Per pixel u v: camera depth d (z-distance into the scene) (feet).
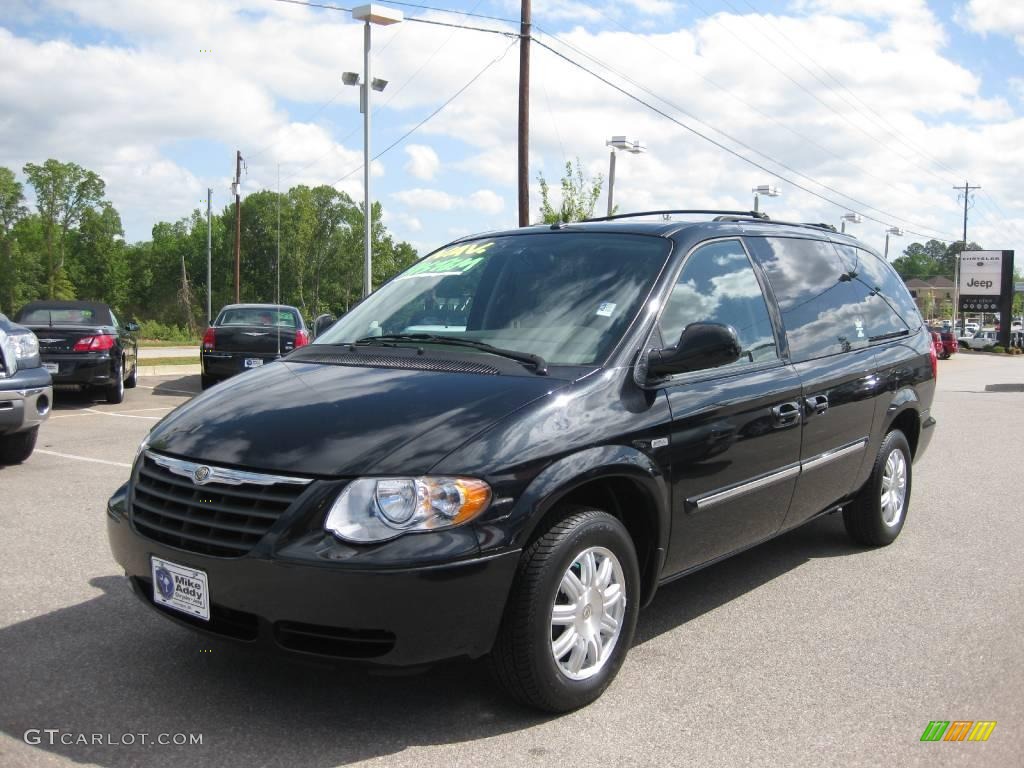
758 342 15.06
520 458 10.66
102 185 341.82
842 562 18.53
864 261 19.93
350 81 67.51
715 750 10.60
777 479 14.89
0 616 14.29
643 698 11.96
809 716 11.52
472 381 11.93
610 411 11.87
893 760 10.45
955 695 12.21
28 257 325.62
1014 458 31.86
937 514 22.97
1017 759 10.54
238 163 142.72
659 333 13.14
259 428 11.19
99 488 23.49
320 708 11.41
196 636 13.58
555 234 15.47
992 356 162.71
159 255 358.43
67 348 42.24
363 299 16.47
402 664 10.14
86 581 15.96
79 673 12.27
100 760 10.06
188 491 10.98
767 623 14.90
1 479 24.61
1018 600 16.21
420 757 10.29
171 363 74.90
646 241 14.49
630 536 12.47
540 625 10.73
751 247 15.96
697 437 12.94
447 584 9.99
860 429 17.60
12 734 10.59
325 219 304.91
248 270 302.04
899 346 19.54
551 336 13.08
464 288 14.92
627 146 92.27
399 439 10.61
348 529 9.98
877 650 13.78
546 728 11.05
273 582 10.05
